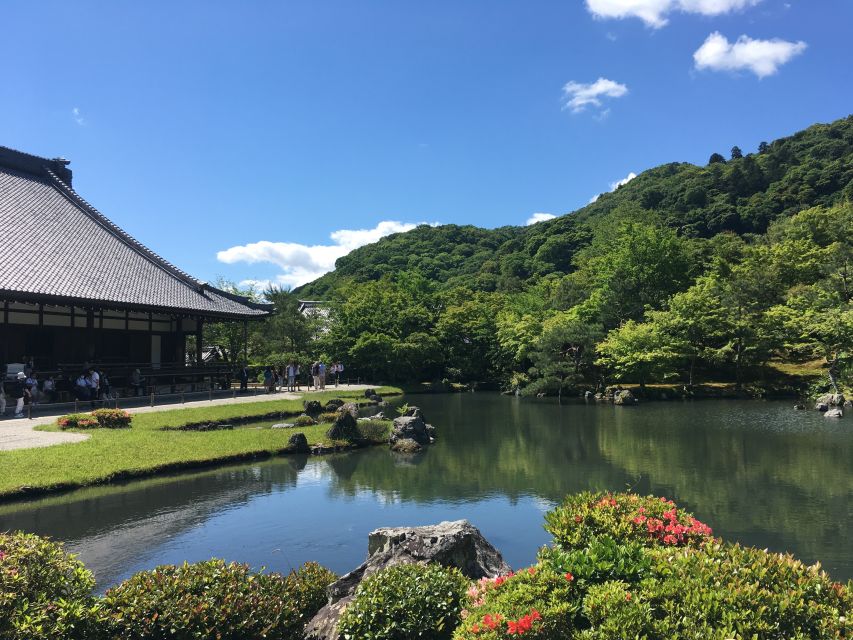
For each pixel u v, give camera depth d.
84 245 30.97
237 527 11.12
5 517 11.14
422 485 14.80
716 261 52.69
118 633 4.96
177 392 32.06
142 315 31.62
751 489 14.36
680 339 39.78
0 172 32.91
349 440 20.27
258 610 5.46
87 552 9.62
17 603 4.55
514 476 15.88
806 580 3.87
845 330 33.06
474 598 4.91
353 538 10.62
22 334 25.55
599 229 83.31
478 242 109.12
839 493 13.92
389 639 5.01
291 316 49.03
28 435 16.89
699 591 3.78
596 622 3.84
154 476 14.63
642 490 14.34
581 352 41.69
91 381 24.48
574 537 4.95
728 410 31.33
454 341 52.44
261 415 24.73
